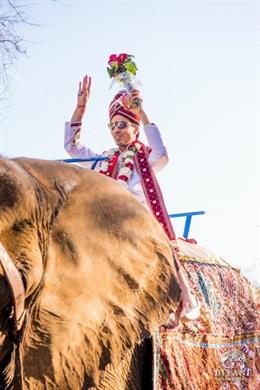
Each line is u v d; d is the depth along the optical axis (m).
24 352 4.57
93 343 4.80
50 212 4.90
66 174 5.21
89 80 7.65
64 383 4.65
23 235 4.63
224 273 7.57
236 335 7.36
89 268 4.88
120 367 5.57
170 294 5.23
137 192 6.77
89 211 5.09
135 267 5.10
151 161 6.95
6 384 4.47
